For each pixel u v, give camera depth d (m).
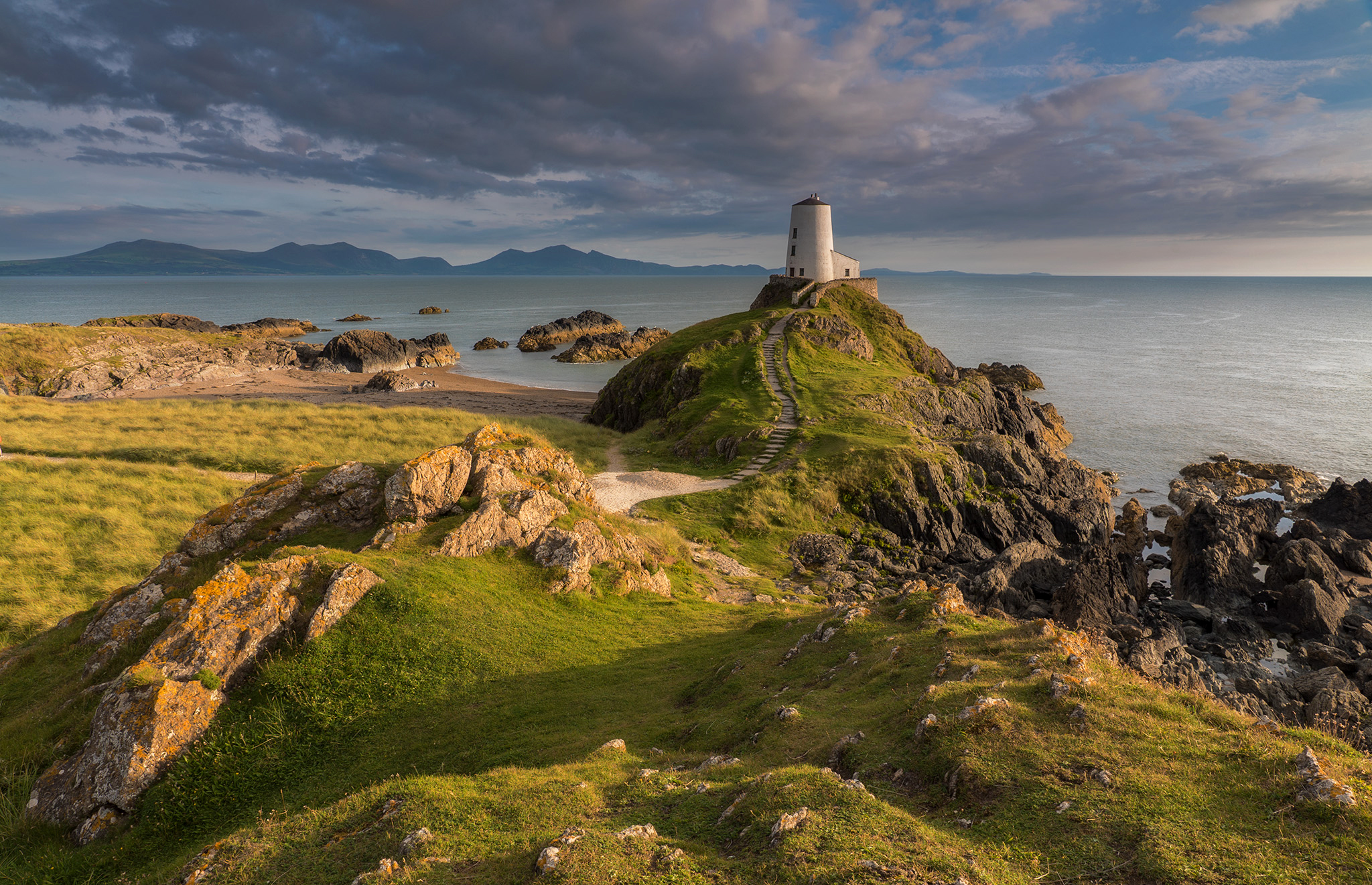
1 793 15.18
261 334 172.25
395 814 10.44
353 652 18.58
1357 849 7.78
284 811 14.06
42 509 38.19
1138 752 10.24
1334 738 10.80
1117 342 173.75
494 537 24.91
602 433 71.25
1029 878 7.96
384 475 27.00
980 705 11.62
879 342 89.94
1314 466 72.31
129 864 13.52
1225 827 8.49
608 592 25.55
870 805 9.37
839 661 17.14
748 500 44.66
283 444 53.84
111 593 31.16
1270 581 41.78
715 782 11.12
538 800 10.70
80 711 17.47
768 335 84.44
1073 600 33.78
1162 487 67.19
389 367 132.38
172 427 57.84
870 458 49.09
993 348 160.62
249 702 17.05
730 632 24.16
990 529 47.84
